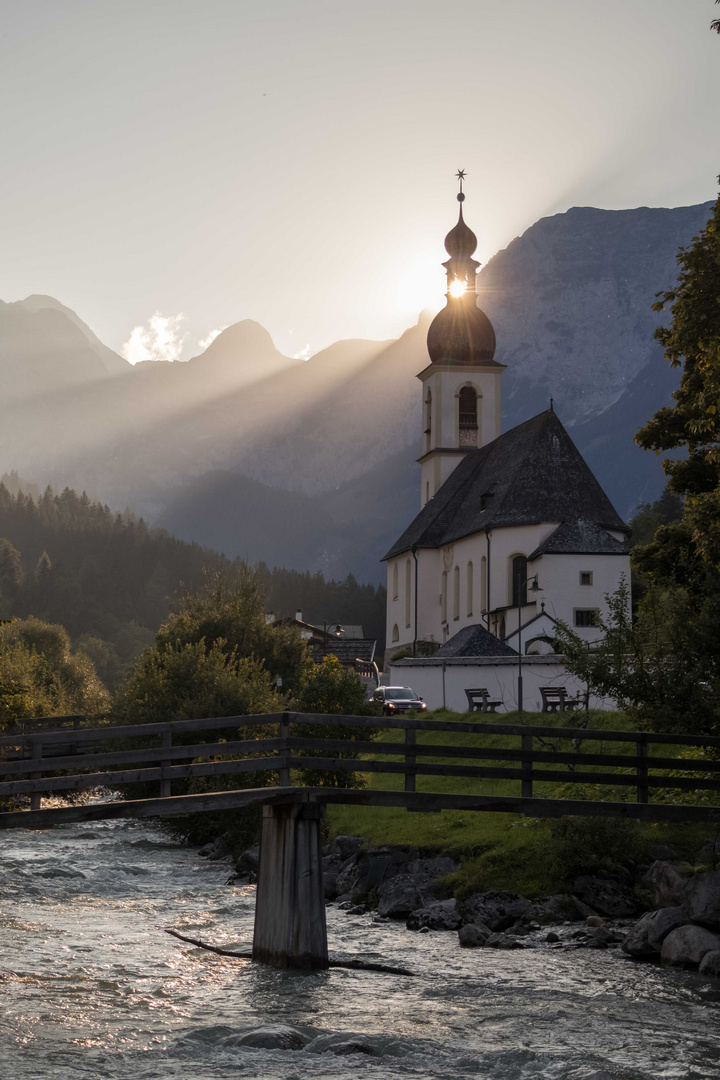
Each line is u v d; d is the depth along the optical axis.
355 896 23.36
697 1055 12.78
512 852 22.39
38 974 16.59
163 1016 14.35
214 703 34.50
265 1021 14.17
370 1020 14.31
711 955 16.67
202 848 33.25
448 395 104.88
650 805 19.62
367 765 18.98
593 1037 13.51
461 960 17.70
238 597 49.06
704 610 22.86
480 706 50.59
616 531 76.62
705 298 20.53
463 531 84.44
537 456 78.06
